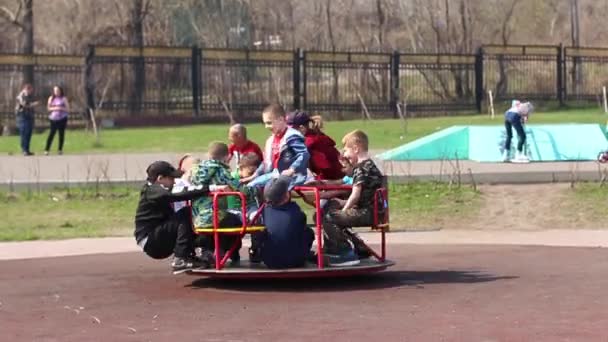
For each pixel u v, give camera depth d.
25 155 31.89
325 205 14.05
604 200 22.80
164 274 15.09
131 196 23.59
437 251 17.52
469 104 53.78
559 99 56.53
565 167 26.22
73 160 29.45
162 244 13.70
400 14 65.38
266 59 50.06
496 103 55.12
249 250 14.84
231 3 63.00
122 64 48.16
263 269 13.63
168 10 60.31
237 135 17.30
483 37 67.12
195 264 13.74
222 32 62.28
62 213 22.44
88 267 16.03
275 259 13.59
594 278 14.07
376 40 64.56
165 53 49.00
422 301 12.50
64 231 20.92
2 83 47.53
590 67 59.34
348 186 13.96
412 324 11.09
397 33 66.88
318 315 11.72
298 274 13.55
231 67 50.16
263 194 13.82
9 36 58.81
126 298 13.11
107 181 24.16
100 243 19.31
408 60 52.84
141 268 15.80
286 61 50.34
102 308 12.45
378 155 29.61
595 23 75.75
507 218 22.11
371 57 51.78
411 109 52.19
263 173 14.92
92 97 46.62
